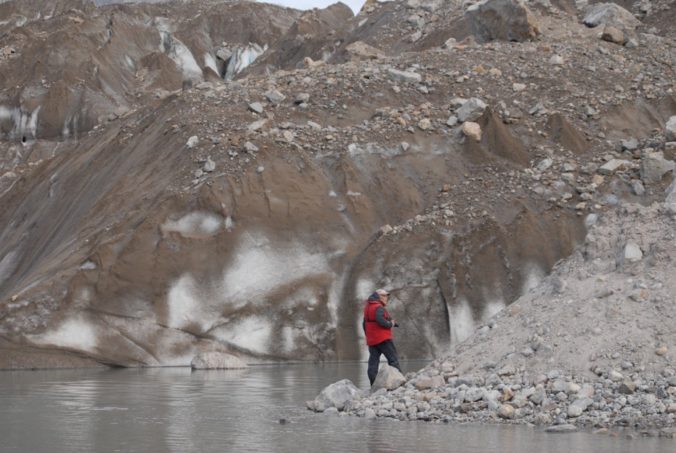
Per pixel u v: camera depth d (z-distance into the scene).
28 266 37.03
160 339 28.11
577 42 45.28
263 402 15.27
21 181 44.38
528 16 45.84
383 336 15.18
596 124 38.00
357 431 11.54
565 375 13.20
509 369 13.63
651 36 46.81
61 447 10.29
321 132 35.06
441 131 36.12
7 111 88.75
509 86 39.84
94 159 39.25
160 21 126.50
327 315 29.69
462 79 39.59
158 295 28.64
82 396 16.52
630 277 14.33
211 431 11.59
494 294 30.20
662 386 12.49
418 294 29.97
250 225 30.50
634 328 13.52
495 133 35.81
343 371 23.77
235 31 126.38
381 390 14.27
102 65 98.44
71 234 33.47
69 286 28.20
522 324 14.49
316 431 11.55
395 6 66.94
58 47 97.44
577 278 14.85
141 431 11.56
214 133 34.22
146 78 101.06
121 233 30.06
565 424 11.73
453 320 29.72
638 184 33.16
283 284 29.83
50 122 87.19
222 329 28.69
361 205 32.41
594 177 33.66
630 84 41.31
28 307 27.78
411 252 30.80
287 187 31.84
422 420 12.60
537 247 31.08
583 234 31.86
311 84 38.41
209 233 30.16
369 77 39.00
